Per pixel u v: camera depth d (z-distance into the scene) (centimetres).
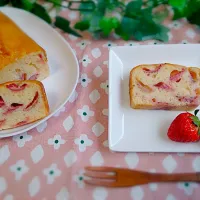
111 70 43
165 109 41
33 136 40
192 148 37
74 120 41
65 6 53
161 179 35
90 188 36
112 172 35
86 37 50
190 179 35
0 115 40
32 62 43
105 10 52
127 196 35
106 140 39
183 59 45
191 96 40
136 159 38
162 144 38
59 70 45
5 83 41
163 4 52
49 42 48
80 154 38
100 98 43
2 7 51
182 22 50
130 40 49
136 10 49
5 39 44
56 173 37
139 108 41
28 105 40
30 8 52
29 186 36
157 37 48
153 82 42
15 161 38
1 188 36
